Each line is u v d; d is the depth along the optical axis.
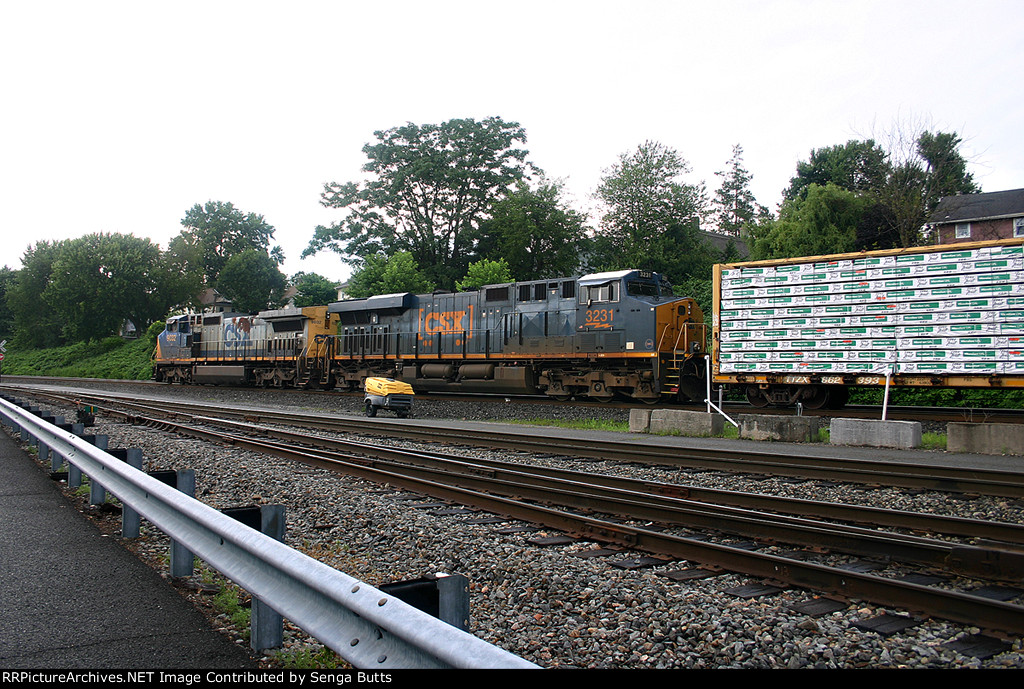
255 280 86.50
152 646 4.09
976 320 15.35
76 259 73.50
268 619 4.01
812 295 17.61
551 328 24.17
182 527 5.03
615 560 6.50
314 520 8.09
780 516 7.74
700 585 5.78
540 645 4.56
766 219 34.84
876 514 7.78
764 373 18.28
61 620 4.50
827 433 15.38
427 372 28.19
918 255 16.14
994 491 9.07
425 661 2.77
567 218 48.50
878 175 31.97
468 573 6.15
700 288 38.72
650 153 47.19
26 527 7.07
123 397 29.66
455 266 55.53
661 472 11.39
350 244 57.31
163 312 79.06
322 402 28.25
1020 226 39.53
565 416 20.67
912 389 21.19
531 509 8.02
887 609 5.17
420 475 10.94
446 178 54.38
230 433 17.42
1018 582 5.73
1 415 19.27
